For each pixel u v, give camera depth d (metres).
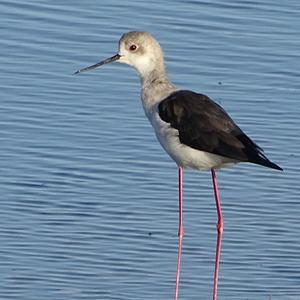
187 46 17.94
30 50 17.62
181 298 12.31
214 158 11.78
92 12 18.69
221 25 18.53
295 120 16.27
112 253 13.18
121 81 17.03
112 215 13.98
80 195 14.38
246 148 11.52
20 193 14.33
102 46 17.78
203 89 16.89
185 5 19.05
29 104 16.33
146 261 13.07
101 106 16.41
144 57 12.73
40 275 12.64
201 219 13.99
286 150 15.60
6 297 12.15
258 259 13.16
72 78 17.00
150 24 18.45
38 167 14.93
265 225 13.88
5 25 18.17
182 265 13.01
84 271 12.78
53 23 18.31
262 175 14.98
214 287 12.20
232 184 14.78
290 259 13.16
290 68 17.53
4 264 12.83
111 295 12.31
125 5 18.95
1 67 17.14
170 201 14.38
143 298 12.29
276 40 18.23
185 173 14.99
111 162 15.16
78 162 15.11
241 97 16.73
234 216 14.09
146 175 14.91
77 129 15.83
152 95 12.56
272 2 19.17
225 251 13.30
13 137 15.56
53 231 13.55
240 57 17.72
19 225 13.64
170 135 11.96
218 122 11.78
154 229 13.73
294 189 14.71
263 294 12.42
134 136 15.73
